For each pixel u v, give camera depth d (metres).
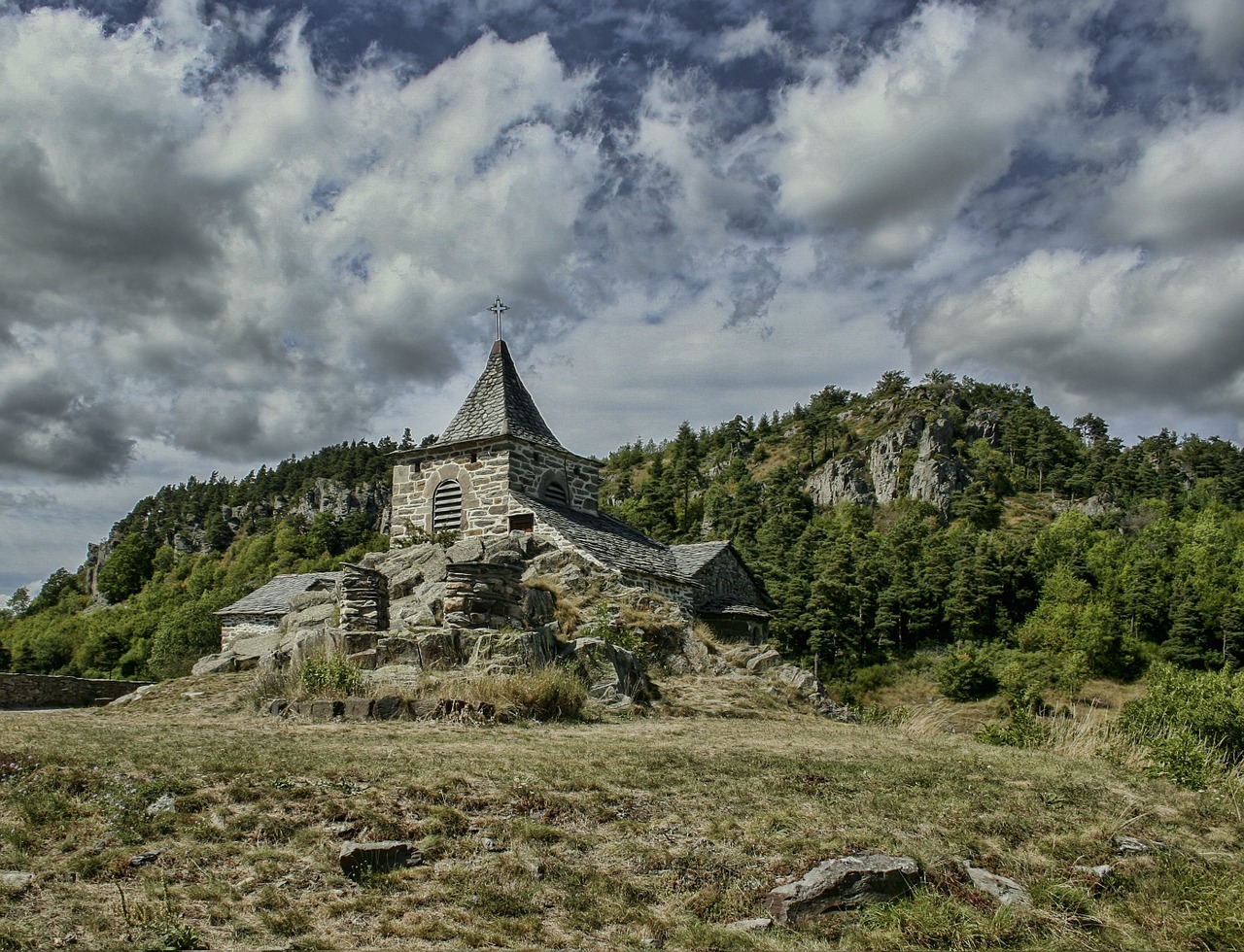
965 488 156.38
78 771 9.93
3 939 6.46
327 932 7.12
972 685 73.94
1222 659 80.81
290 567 128.88
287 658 22.25
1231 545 110.12
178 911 7.17
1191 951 8.10
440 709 15.49
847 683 78.94
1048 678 75.25
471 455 31.05
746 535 119.69
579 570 26.78
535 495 31.42
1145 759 14.85
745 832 9.55
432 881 8.08
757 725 18.05
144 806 9.12
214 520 194.88
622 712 18.00
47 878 7.55
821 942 7.60
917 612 88.31
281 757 11.08
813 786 11.27
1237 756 17.25
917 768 12.64
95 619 120.50
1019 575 94.81
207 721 15.59
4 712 19.25
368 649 19.59
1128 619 89.00
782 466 180.12
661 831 9.52
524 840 8.98
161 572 165.50
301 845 8.52
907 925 7.93
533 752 12.27
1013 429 182.25
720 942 7.36
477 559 26.03
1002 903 8.47
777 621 81.31
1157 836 10.59
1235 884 9.33
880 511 158.12
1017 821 10.51
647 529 121.44
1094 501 151.00
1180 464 188.62
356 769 10.56
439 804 9.65
